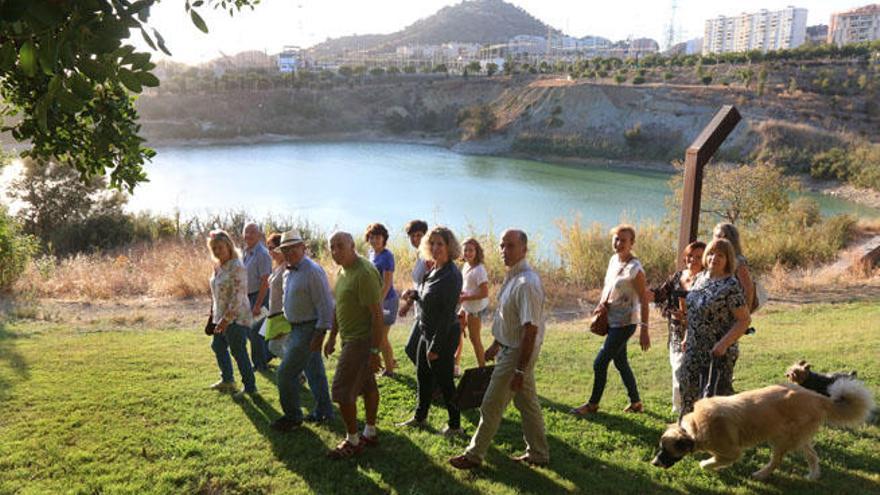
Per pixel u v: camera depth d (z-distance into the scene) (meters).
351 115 113.19
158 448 5.15
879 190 49.91
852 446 5.21
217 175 58.19
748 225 23.77
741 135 67.19
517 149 83.62
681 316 5.70
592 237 16.47
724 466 4.65
